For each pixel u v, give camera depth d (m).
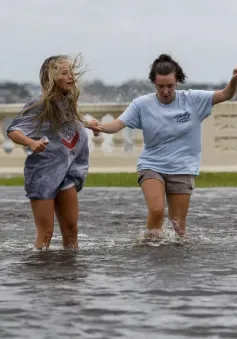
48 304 17.66
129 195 48.41
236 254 24.73
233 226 32.19
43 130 25.00
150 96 28.16
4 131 73.44
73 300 18.03
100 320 16.31
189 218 35.16
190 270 21.81
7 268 22.17
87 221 34.31
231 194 48.66
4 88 72.81
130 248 25.91
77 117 25.27
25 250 25.48
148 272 21.47
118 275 21.03
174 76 27.59
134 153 72.88
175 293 18.78
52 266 22.47
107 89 68.94
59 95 25.11
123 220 34.72
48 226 25.38
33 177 25.11
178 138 27.81
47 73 24.92
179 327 15.81
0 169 72.19
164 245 26.48
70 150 25.22
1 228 31.91
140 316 16.62
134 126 28.08
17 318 16.48
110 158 72.88
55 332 15.48
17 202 43.75
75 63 25.14
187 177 27.86
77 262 23.14
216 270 21.81
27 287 19.50
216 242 27.36
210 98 27.81
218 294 18.72
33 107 24.92
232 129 73.31
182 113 27.80
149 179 27.75
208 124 73.00
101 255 24.45
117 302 17.83
